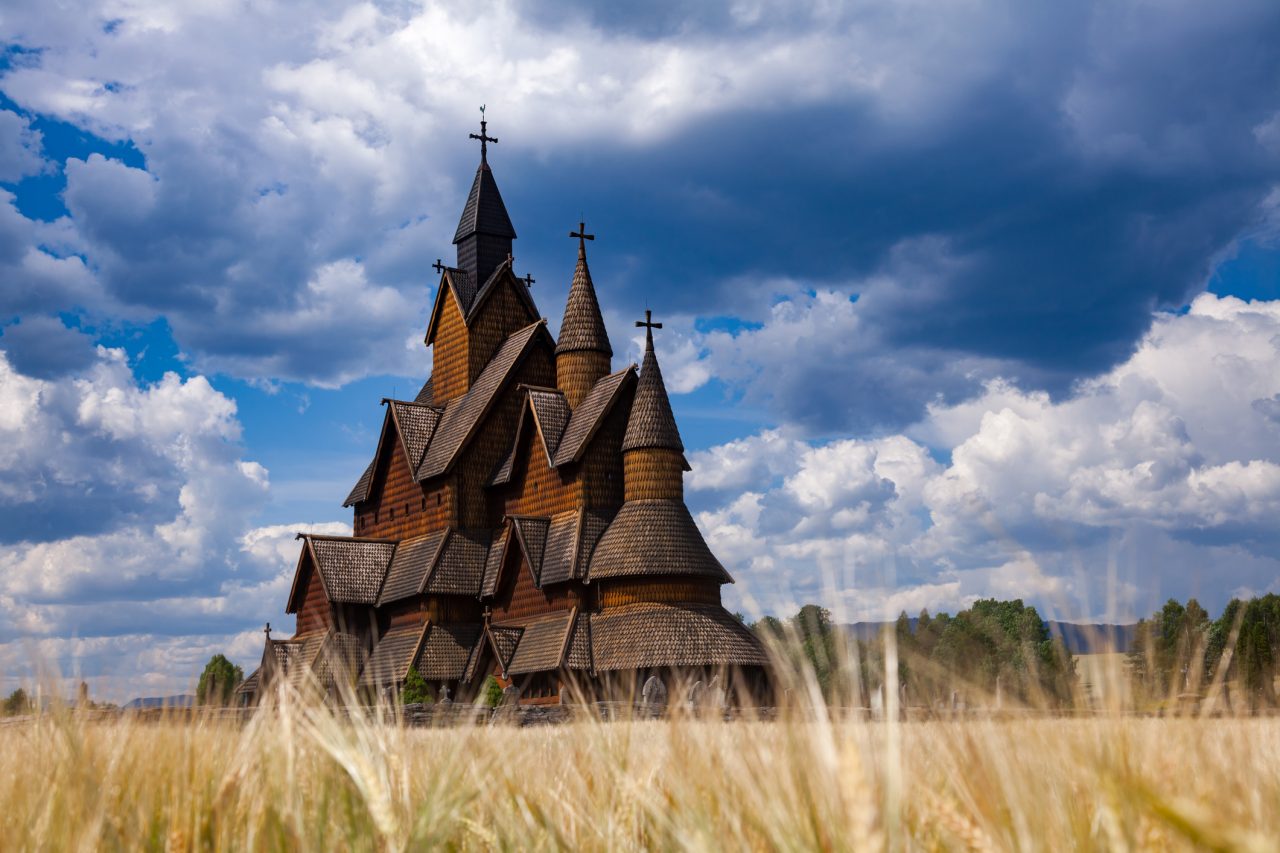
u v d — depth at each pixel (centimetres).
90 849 276
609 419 6397
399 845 257
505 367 7088
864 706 167
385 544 7212
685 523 5981
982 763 185
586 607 5997
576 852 302
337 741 267
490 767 337
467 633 6569
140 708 362
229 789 293
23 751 336
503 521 6856
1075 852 173
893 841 155
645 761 319
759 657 5525
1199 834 128
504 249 7725
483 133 7875
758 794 194
